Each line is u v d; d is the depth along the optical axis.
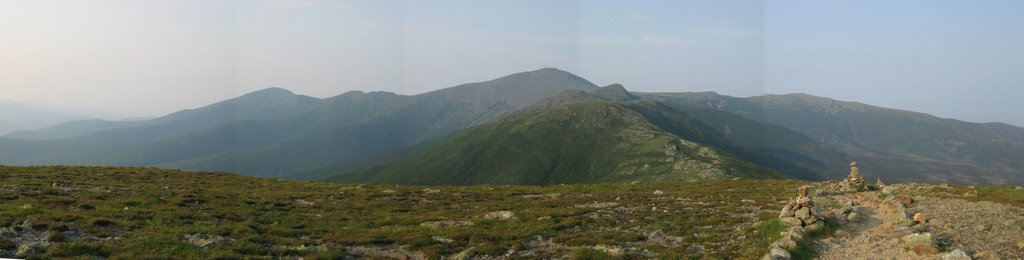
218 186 67.31
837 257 27.94
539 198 63.94
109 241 31.38
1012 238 28.83
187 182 68.75
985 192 46.81
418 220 44.75
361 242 34.72
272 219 43.19
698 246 33.59
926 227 32.53
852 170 60.72
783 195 58.38
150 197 50.31
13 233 31.72
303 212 48.88
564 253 32.50
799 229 32.25
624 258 30.30
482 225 42.41
